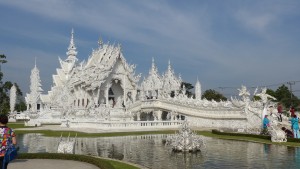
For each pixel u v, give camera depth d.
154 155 20.58
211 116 50.38
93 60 79.56
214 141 29.14
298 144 25.62
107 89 74.38
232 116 46.72
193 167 16.12
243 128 42.00
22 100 140.88
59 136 34.28
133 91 77.31
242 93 45.81
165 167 16.20
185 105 54.91
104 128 44.84
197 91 68.25
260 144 26.28
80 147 25.08
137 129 45.38
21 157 17.70
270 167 15.85
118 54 75.19
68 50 99.50
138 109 63.53
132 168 15.48
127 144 27.08
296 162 17.23
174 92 75.81
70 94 78.75
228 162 17.55
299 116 38.81
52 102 83.25
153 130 43.94
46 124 61.91
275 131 27.84
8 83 100.50
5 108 92.19
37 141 29.34
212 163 17.28
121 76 76.62
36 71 85.25
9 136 11.66
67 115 63.84
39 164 16.05
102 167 14.53
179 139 22.52
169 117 61.53
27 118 77.56
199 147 22.61
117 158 19.45
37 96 84.25
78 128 46.75
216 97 110.31
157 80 72.00
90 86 74.38
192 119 53.50
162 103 58.94
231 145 25.75
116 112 62.38
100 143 27.89
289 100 92.88
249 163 17.11
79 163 16.42
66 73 93.62
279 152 21.28
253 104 42.78
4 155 11.38
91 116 56.69
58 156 17.84
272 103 40.75
